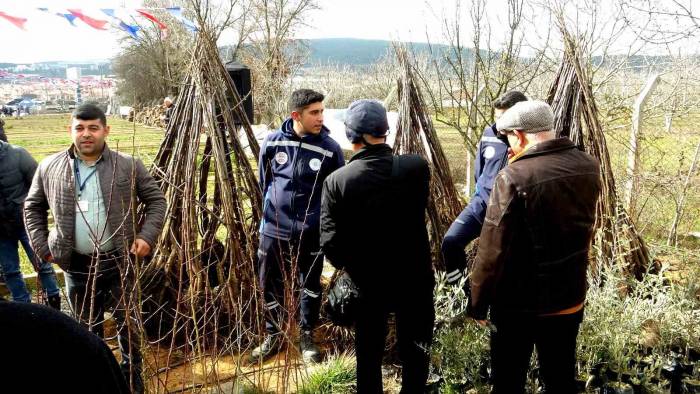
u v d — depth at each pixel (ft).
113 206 9.84
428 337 9.48
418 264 9.07
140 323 9.18
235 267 11.82
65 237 9.85
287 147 11.72
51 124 111.34
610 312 10.74
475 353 10.53
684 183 17.89
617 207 13.12
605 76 20.95
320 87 57.00
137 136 69.51
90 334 4.25
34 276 16.55
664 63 21.22
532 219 7.54
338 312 9.11
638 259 13.51
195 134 11.85
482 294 8.01
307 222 11.58
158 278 12.25
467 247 13.48
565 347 8.24
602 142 13.12
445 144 45.52
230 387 11.10
